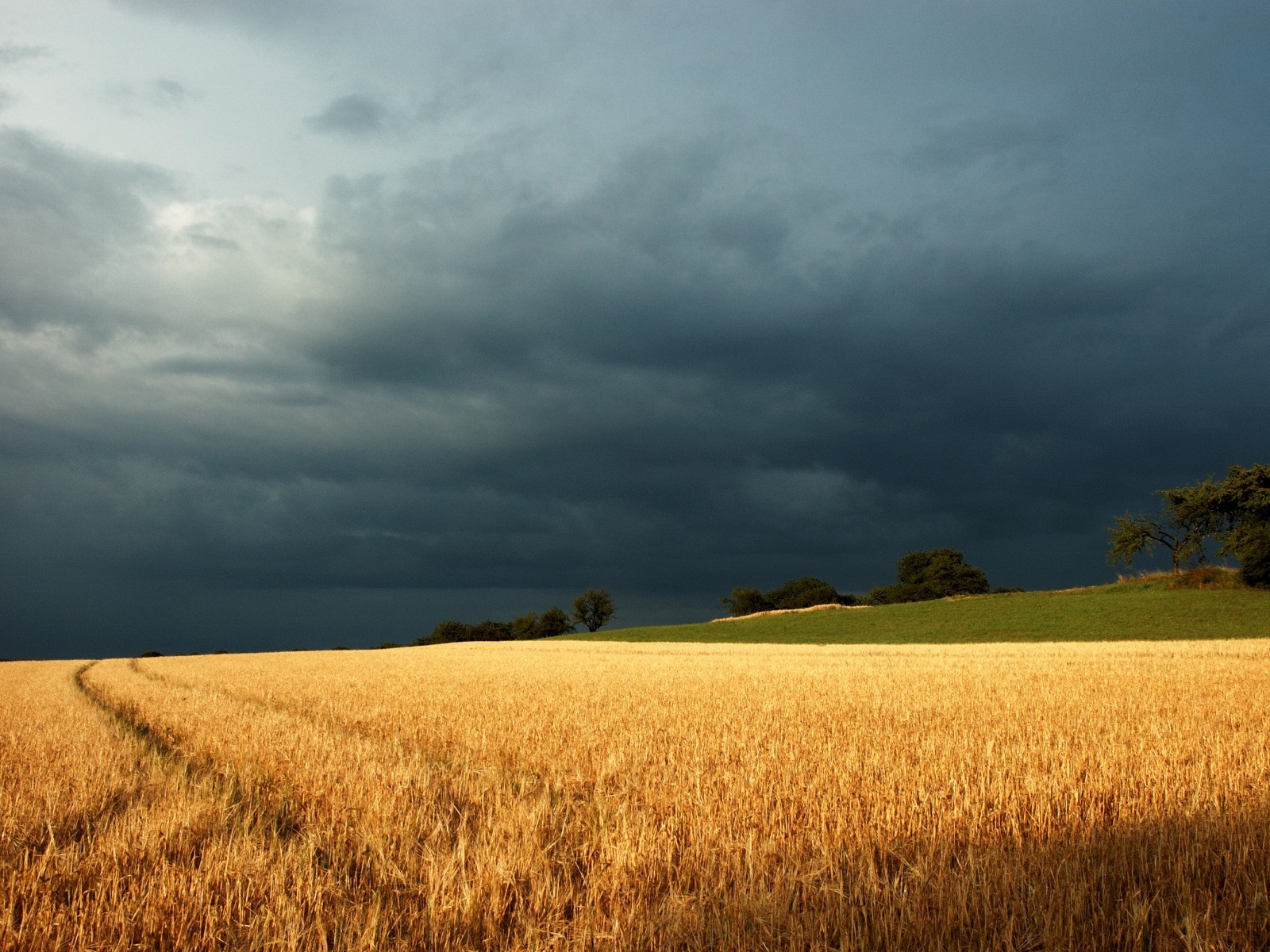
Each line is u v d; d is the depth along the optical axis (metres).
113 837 7.67
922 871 6.48
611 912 6.27
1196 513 80.31
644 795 9.27
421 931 5.91
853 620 75.38
